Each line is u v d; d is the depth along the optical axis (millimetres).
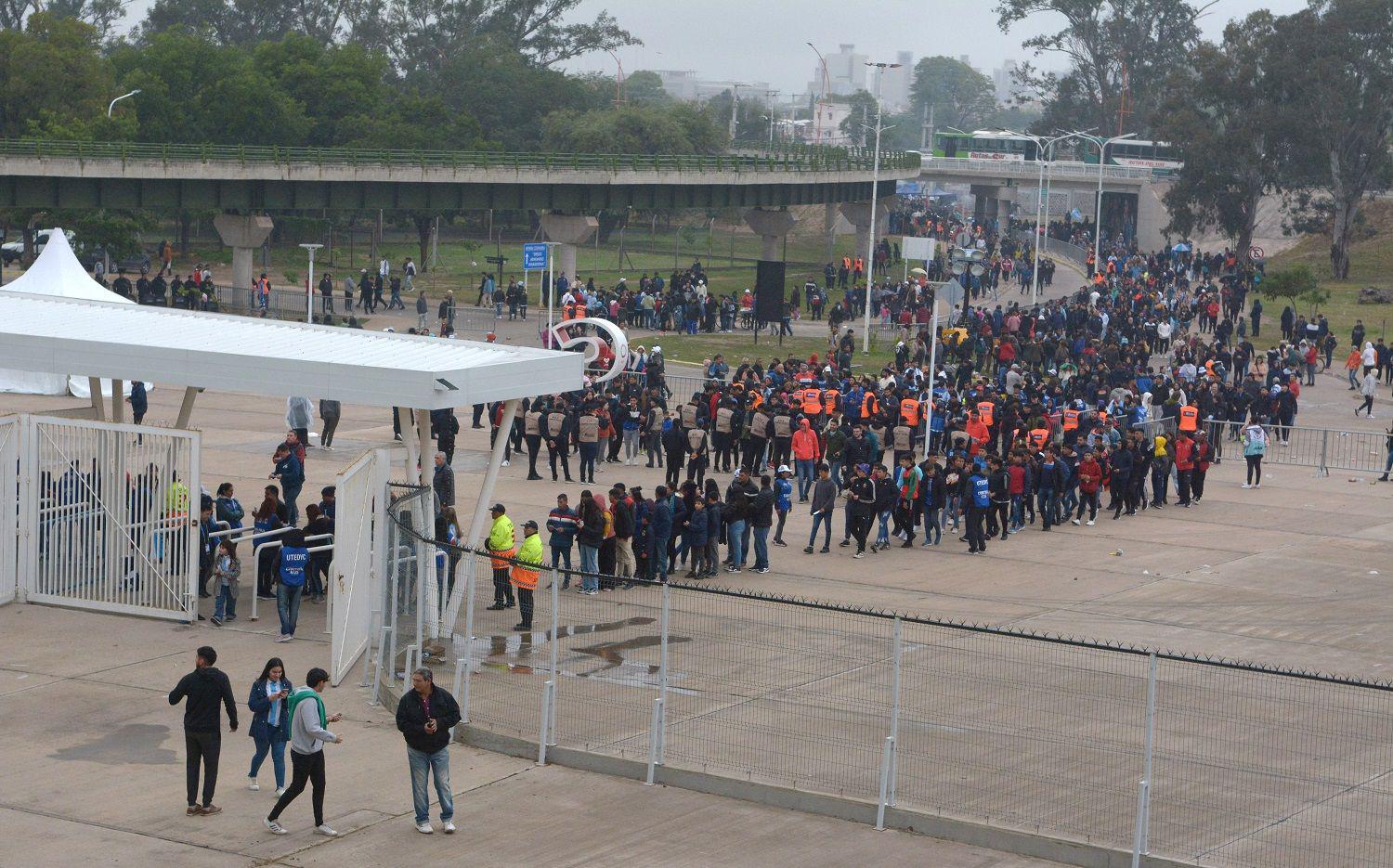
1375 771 27406
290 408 59344
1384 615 43062
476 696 31344
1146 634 39844
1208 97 183500
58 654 35062
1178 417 67625
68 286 69500
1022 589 44969
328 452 61906
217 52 166375
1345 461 71375
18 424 38812
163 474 38094
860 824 26016
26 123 145625
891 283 154375
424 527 36031
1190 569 48562
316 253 164000
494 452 38125
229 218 121000
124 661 34719
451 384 35531
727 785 27203
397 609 34344
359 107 170750
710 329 116125
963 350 90875
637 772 27969
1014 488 53281
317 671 25438
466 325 110812
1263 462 71500
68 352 39750
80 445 38562
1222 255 187375
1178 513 58531
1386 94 175500
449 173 126562
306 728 24953
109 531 38406
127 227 128375
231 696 26125
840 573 46250
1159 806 25844
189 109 160125
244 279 122312
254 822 25781
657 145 196125
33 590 39156
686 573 44969
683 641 34562
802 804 26531
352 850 24625
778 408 60500
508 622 36125
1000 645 34875
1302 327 112438
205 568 39812
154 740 29844
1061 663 33250
